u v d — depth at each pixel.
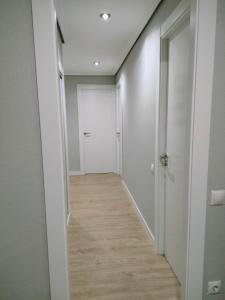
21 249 1.16
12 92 1.02
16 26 0.98
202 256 1.32
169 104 1.89
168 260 2.05
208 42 1.11
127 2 1.82
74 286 1.79
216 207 1.28
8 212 1.12
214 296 1.39
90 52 3.26
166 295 1.69
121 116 4.39
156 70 1.98
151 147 2.26
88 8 1.91
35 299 1.22
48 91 1.03
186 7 1.34
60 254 1.17
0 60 1.00
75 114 5.12
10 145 1.06
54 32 1.00
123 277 1.88
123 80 3.94
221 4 1.10
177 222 1.78
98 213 3.12
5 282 1.18
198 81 1.14
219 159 1.23
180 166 1.69
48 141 1.06
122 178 4.60
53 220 1.13
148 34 2.24
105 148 5.36
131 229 2.66
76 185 4.46
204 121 1.18
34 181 1.10
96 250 2.25
